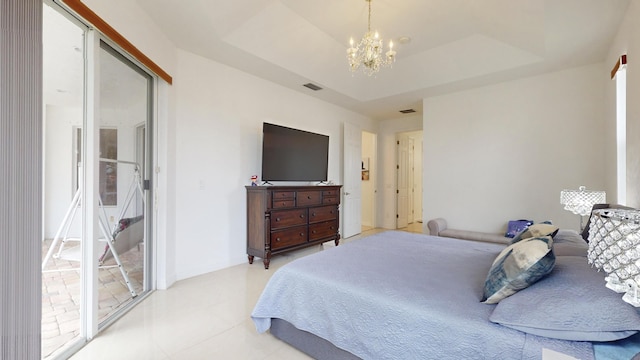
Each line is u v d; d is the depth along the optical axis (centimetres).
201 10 245
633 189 215
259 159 394
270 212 350
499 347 105
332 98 490
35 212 129
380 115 614
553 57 322
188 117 316
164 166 284
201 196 328
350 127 559
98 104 196
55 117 181
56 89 179
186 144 314
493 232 412
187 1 233
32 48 128
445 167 457
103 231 218
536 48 312
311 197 405
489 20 299
